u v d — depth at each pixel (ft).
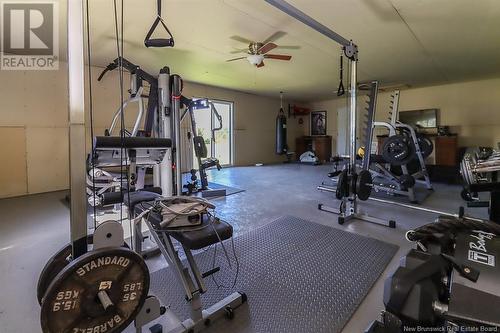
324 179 18.20
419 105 22.72
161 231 3.99
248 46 12.84
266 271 6.10
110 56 14.14
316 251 7.09
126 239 6.95
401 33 11.28
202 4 8.86
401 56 14.37
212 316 4.43
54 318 2.83
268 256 6.82
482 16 9.73
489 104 19.63
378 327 3.66
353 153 9.56
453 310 2.83
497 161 7.27
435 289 3.06
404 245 7.44
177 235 4.15
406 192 12.69
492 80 19.44
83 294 2.96
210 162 15.19
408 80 19.88
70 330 2.92
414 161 16.96
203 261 6.58
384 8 9.14
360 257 6.73
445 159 18.89
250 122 26.71
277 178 18.71
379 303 4.95
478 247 3.27
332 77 19.13
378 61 15.25
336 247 7.32
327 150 29.04
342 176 9.42
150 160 5.07
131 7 8.94
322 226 8.97
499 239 3.35
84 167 3.31
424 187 15.61
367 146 12.69
